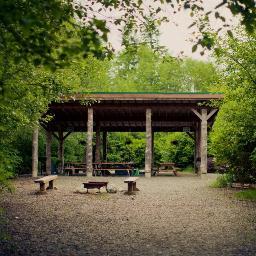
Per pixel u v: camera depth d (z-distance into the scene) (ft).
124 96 67.00
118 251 21.02
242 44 37.37
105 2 20.93
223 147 49.93
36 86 27.81
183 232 26.12
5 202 38.29
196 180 66.54
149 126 70.28
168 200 41.75
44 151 90.89
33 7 13.26
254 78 38.24
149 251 21.04
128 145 108.78
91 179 67.31
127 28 21.62
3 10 11.25
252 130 42.19
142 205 38.17
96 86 108.99
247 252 20.83
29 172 84.33
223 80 40.34
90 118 70.54
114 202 39.99
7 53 14.90
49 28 12.42
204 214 33.22
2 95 14.87
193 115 80.12
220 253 20.62
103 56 15.66
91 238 24.18
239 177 52.21
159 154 112.47
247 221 30.12
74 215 32.19
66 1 18.16
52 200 40.65
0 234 24.39
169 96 66.69
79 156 104.22
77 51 11.55
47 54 12.51
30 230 26.13
